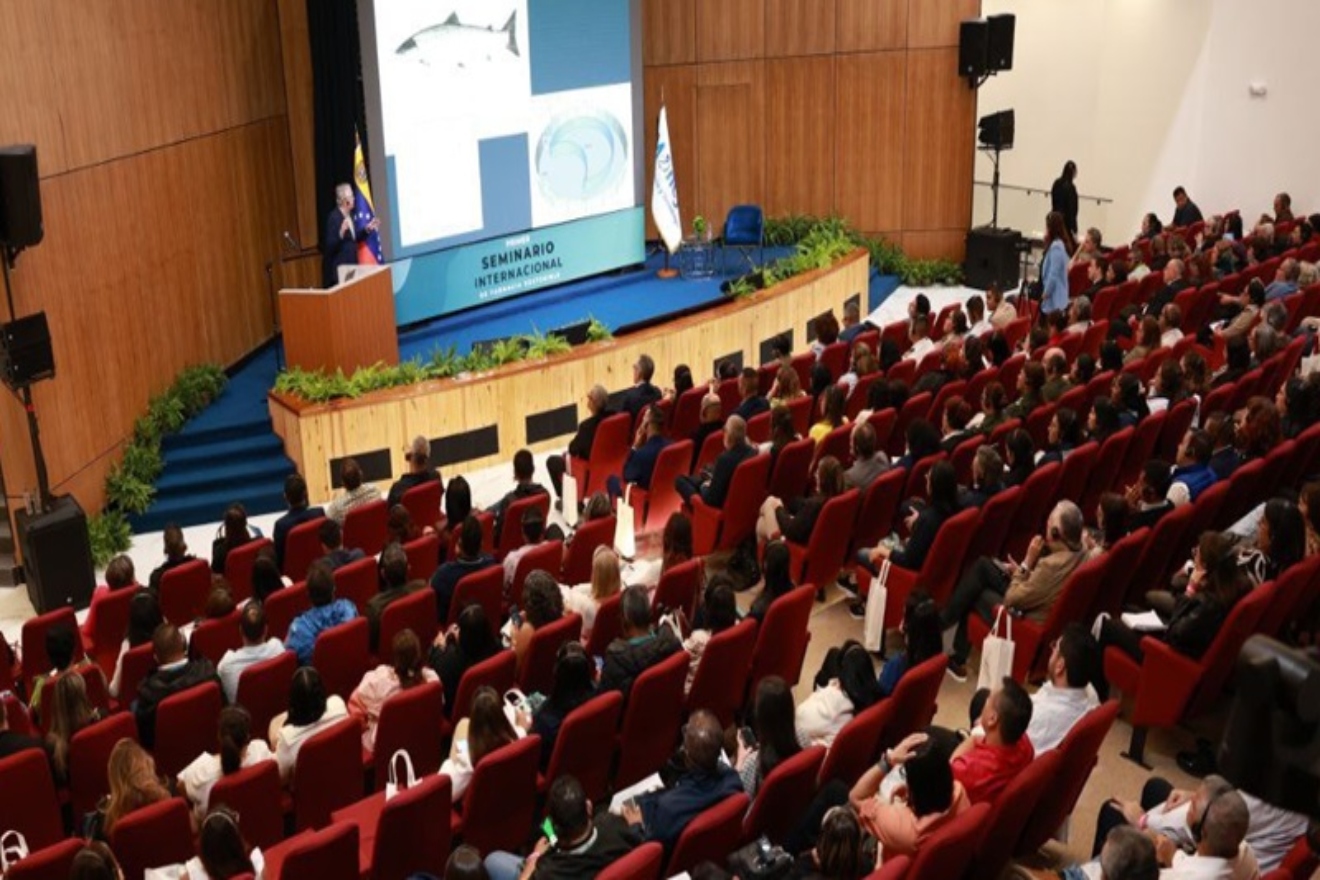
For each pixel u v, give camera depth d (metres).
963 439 8.88
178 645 6.36
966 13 17.36
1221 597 6.16
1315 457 8.55
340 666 6.71
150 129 12.21
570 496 9.87
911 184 18.05
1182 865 4.34
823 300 15.22
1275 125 16.70
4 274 9.53
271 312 14.78
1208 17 17.22
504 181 15.08
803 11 17.66
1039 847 5.62
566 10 15.24
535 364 12.22
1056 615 6.68
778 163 18.23
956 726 6.95
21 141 10.22
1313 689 1.85
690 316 13.84
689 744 4.90
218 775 5.59
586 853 4.55
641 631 6.17
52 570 9.88
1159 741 6.71
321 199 14.72
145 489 11.50
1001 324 12.35
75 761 5.94
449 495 8.35
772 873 4.36
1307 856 4.20
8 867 4.71
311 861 4.73
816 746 5.09
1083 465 8.24
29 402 9.74
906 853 4.61
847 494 7.88
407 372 11.95
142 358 12.13
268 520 11.54
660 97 17.98
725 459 8.68
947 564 7.32
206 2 13.23
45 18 10.55
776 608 6.46
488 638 6.41
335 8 14.08
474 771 5.31
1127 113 18.61
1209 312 12.81
